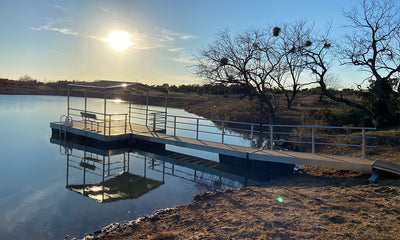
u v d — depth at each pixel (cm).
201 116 3391
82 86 1591
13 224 639
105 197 814
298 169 1137
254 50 1903
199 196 790
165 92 1694
